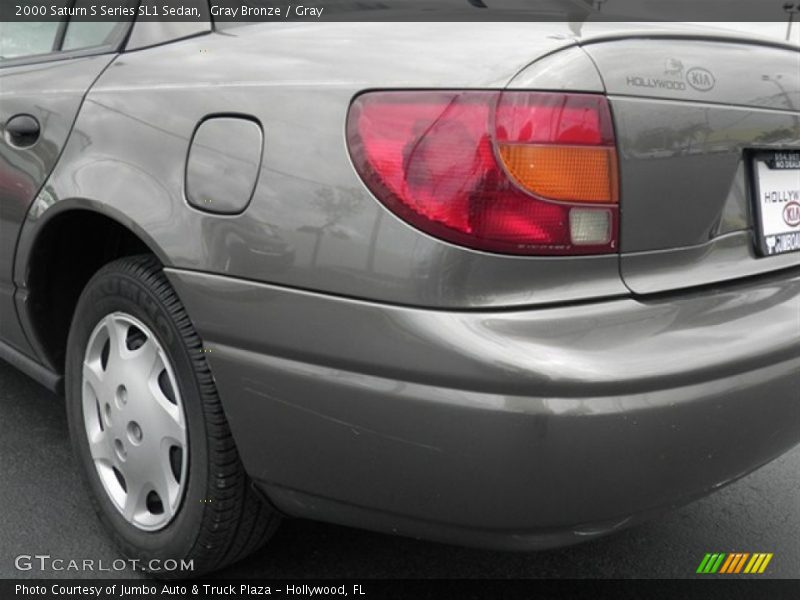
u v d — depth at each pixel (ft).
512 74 4.80
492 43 5.08
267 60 5.64
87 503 7.89
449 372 4.64
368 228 4.86
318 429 5.19
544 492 4.70
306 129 5.16
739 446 5.32
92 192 6.19
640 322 5.04
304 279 5.06
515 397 4.57
